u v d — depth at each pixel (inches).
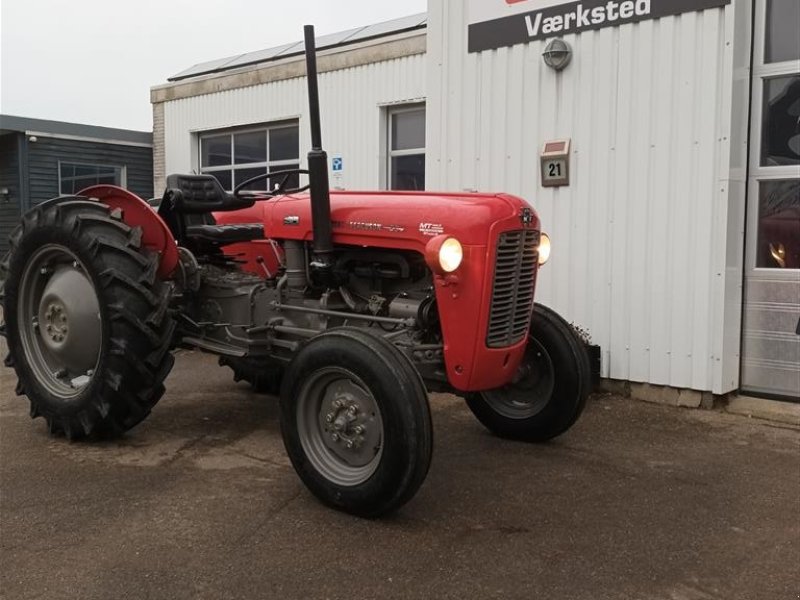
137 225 170.6
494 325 138.2
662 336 203.3
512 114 229.3
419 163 371.9
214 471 149.7
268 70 427.2
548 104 221.0
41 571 107.1
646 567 110.1
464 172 241.9
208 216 197.3
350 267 154.0
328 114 400.2
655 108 201.0
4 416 190.4
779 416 187.8
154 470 150.0
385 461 120.1
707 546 117.3
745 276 201.0
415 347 137.9
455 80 241.4
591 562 111.4
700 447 167.3
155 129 505.0
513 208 137.9
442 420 189.9
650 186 203.2
